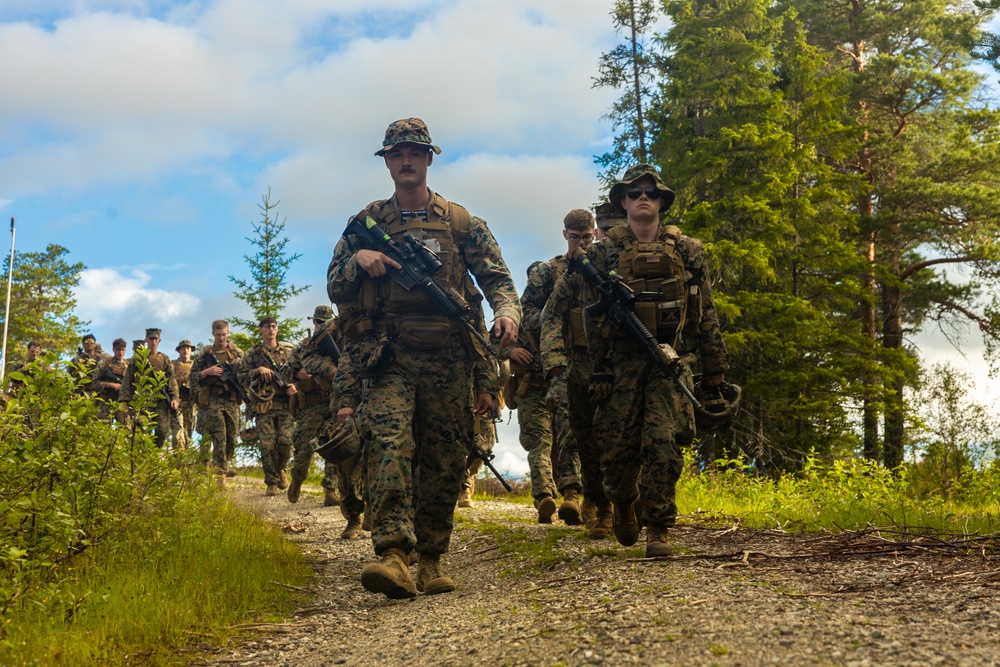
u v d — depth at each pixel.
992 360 29.48
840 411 25.77
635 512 5.95
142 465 6.78
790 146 26.48
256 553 6.76
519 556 6.21
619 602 4.09
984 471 11.93
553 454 8.89
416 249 5.28
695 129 30.20
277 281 24.81
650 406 5.33
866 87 31.39
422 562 5.43
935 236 31.02
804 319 25.12
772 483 11.67
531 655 3.46
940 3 31.95
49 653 4.18
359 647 4.23
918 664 2.94
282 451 13.21
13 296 59.44
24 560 4.99
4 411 6.05
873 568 4.64
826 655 3.07
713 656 3.15
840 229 29.41
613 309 5.38
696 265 5.50
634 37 31.31
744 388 25.17
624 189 5.69
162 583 5.47
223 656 4.40
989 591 3.99
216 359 13.92
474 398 5.43
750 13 30.19
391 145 5.40
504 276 5.48
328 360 9.55
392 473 4.98
